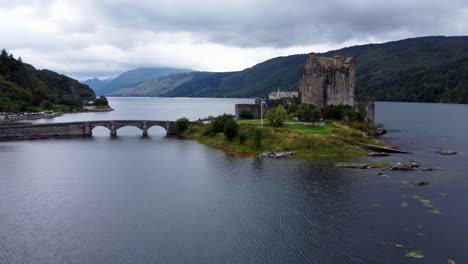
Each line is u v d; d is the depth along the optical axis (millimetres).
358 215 60969
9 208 66062
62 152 118500
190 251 50406
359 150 109188
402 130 174625
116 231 56594
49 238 54594
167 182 81500
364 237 53344
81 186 78875
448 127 189875
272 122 129875
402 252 49125
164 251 50438
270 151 109500
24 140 146125
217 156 109312
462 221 58094
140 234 55500
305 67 160500
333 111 147250
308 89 158125
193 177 85312
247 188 76250
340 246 51000
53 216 62406
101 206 66812
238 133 124812
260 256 48938
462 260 47000
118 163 101125
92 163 101312
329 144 110312
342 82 156000
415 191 72375
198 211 64000
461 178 81062
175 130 167250
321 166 93188
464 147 122125
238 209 64688
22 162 102375
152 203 68188
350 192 72312
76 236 55125
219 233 55531
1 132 149625
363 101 166500
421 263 46531
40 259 49000
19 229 57625
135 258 48812
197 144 133750
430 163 96000
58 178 85188
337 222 58469
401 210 62719
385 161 98000
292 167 92688
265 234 55000
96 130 190125
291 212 62844
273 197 70375
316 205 65750
